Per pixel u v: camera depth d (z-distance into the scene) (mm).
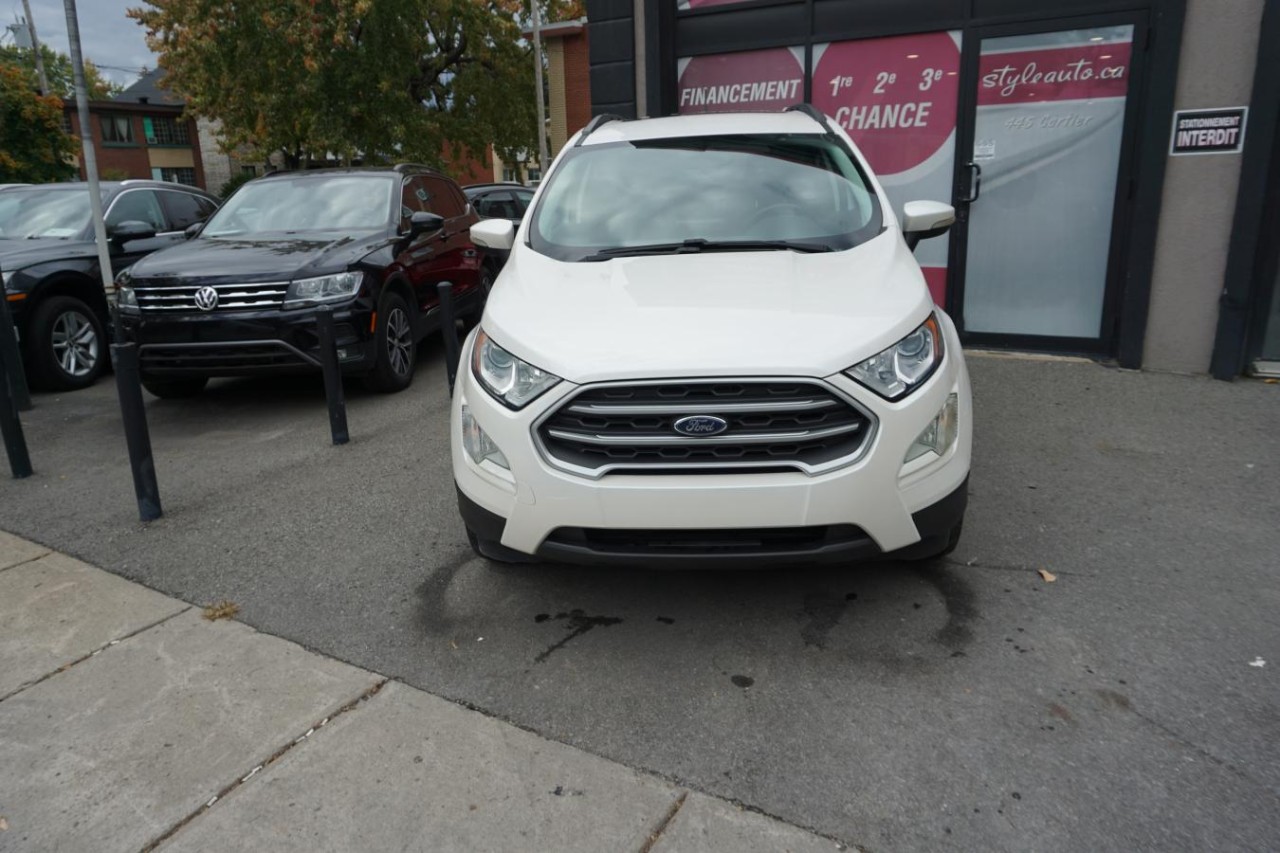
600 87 7957
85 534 4281
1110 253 6520
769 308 2988
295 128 23578
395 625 3342
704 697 2826
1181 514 4016
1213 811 2252
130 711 2852
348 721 2762
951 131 6926
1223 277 5953
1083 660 2934
